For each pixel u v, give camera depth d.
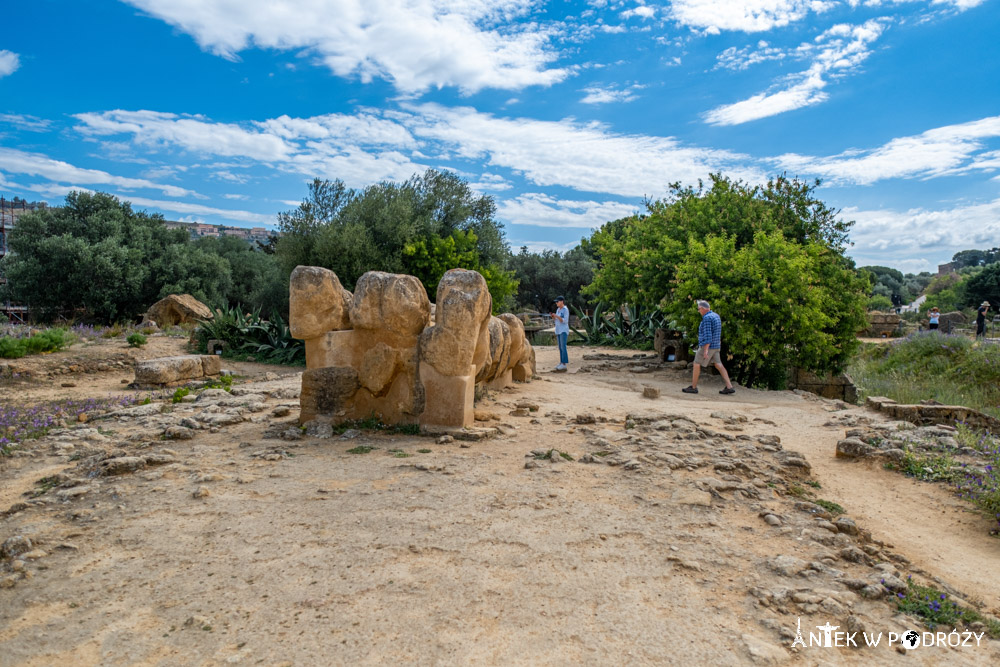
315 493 4.43
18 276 26.92
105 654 2.56
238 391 9.13
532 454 5.58
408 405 6.51
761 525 4.13
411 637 2.69
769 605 3.05
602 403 8.84
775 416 8.79
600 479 4.91
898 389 14.57
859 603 3.14
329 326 6.52
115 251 28.33
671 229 16.44
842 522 4.21
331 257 21.23
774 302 11.92
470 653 2.59
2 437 5.89
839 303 13.84
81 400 8.91
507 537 3.72
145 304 29.73
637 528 3.93
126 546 3.56
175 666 2.49
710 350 10.67
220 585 3.12
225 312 16.77
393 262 21.81
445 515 4.05
